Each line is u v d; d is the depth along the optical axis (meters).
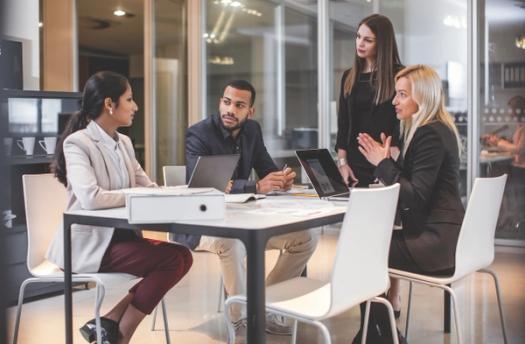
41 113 4.34
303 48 6.78
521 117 5.87
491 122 6.00
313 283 2.32
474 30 5.93
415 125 2.61
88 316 3.60
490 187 2.45
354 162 3.72
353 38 6.53
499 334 3.21
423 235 2.52
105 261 2.53
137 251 2.52
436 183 2.56
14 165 4.12
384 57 3.54
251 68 7.10
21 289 2.75
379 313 2.78
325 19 6.62
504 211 5.97
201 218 2.01
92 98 2.64
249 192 2.96
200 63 7.32
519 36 5.84
